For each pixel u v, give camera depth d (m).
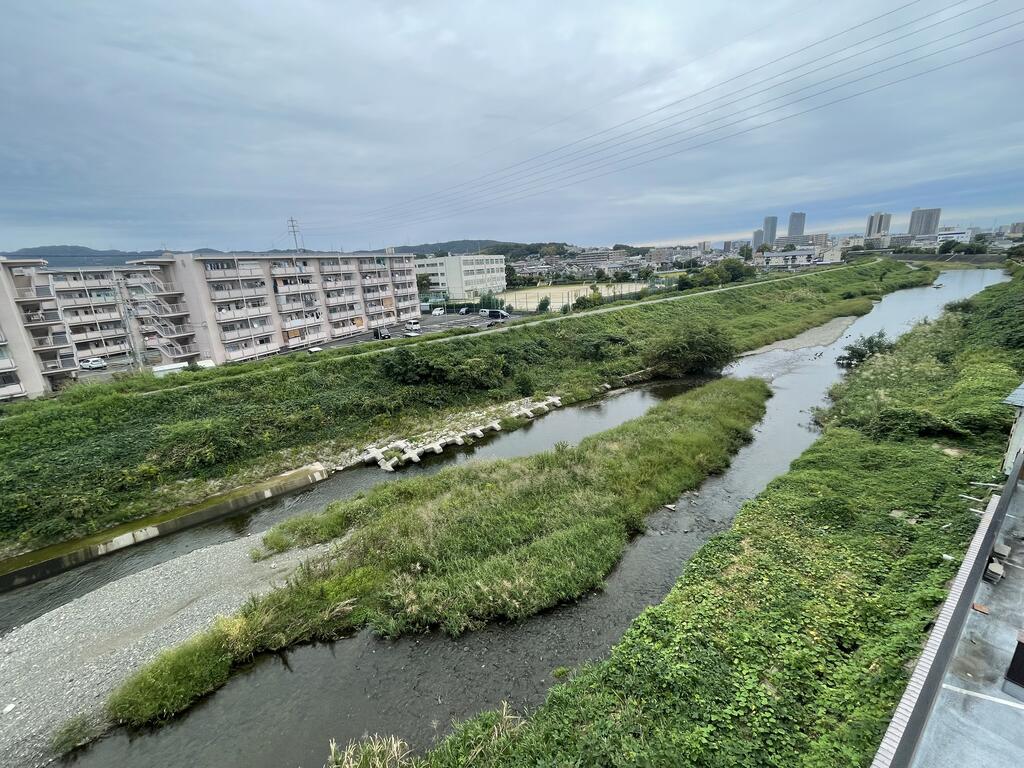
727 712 7.74
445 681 10.28
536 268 157.62
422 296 91.00
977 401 19.12
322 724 9.53
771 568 11.47
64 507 18.09
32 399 28.58
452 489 18.38
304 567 13.80
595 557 13.36
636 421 24.14
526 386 33.47
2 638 12.94
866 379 27.36
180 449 21.84
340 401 27.58
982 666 5.78
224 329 44.34
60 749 9.35
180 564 15.34
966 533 11.16
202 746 9.28
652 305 54.94
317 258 53.56
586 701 8.56
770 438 22.22
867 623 9.22
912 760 4.55
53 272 42.41
